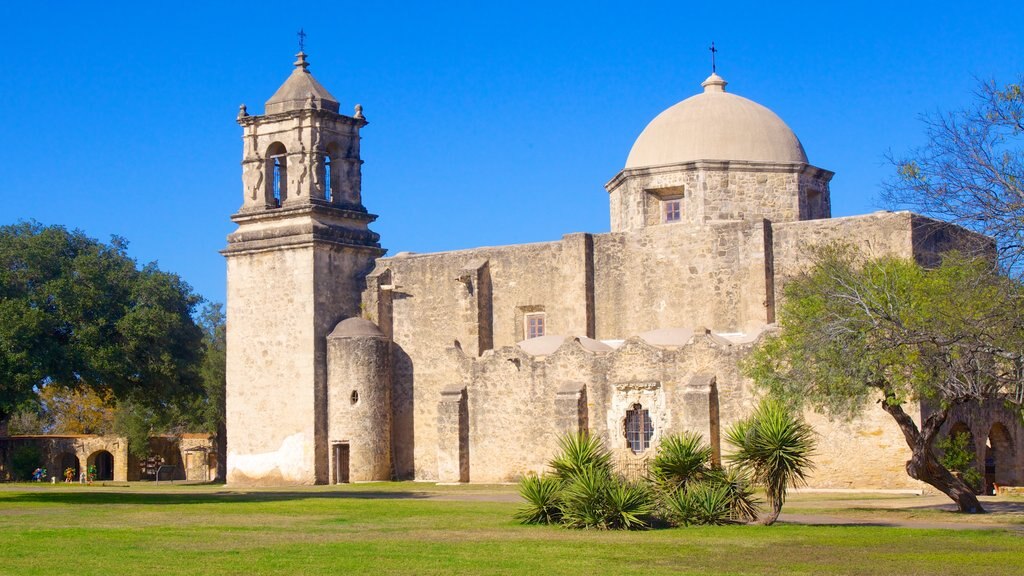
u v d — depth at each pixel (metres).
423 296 58.66
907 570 24.61
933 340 32.28
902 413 36.53
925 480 36.69
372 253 60.72
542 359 52.38
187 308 63.88
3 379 45.34
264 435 58.69
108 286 53.44
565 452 35.59
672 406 49.25
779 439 33.09
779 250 51.66
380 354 58.19
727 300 52.41
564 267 55.75
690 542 29.19
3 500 46.25
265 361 58.97
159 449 80.38
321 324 57.97
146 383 54.31
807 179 55.22
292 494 49.56
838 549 27.80
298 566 25.36
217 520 36.03
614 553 27.22
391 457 58.41
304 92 59.62
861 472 45.19
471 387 54.28
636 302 54.41
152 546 29.00
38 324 46.72
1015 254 30.69
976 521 34.06
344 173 60.44
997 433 50.06
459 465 53.78
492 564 25.55
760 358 39.34
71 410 95.06
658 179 55.16
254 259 59.59
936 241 49.91
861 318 34.12
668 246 53.91
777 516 33.56
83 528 33.50
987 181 31.41
